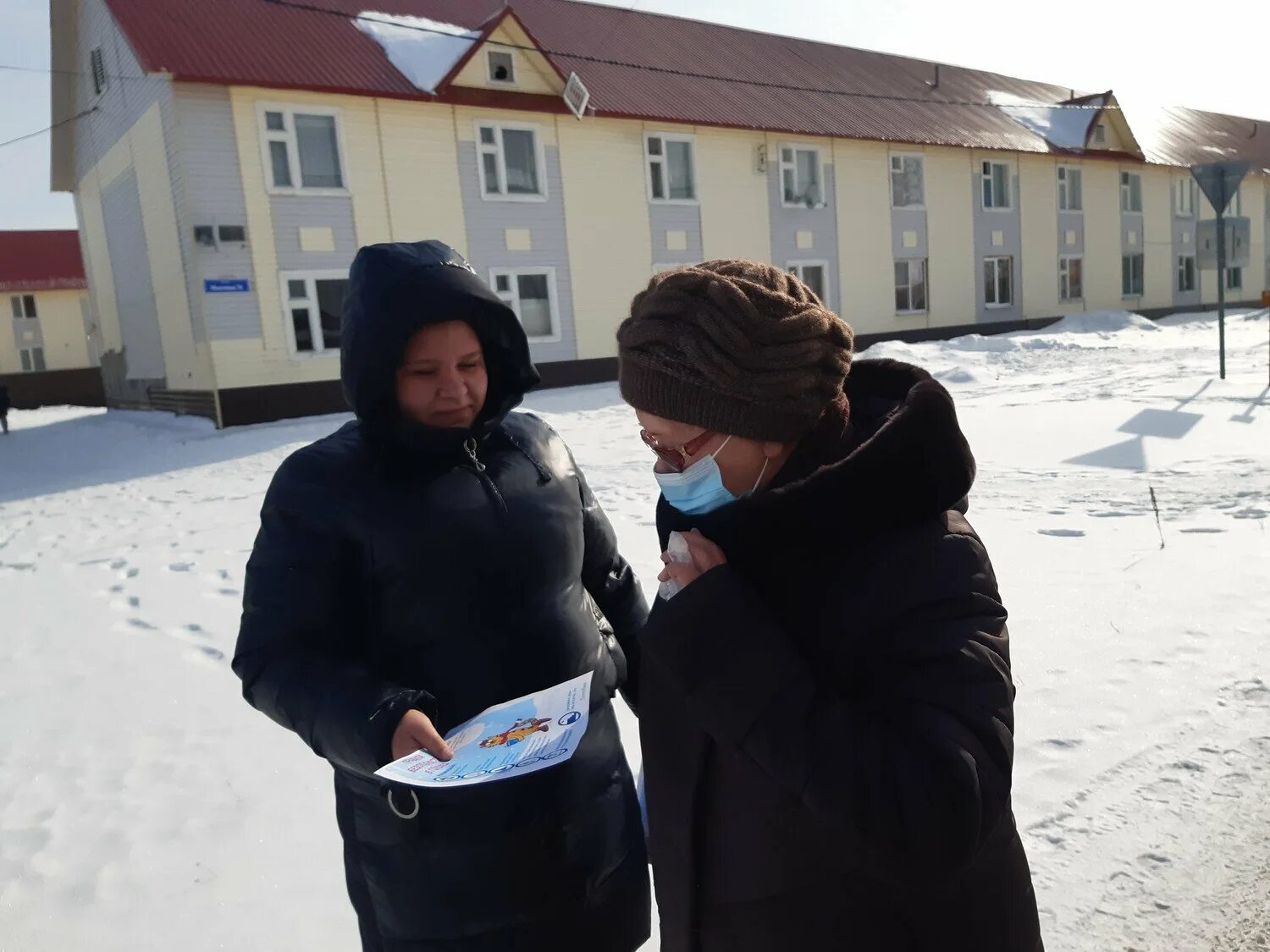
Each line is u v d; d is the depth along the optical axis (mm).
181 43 16250
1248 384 10938
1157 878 2387
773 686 1024
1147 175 33844
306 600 1529
